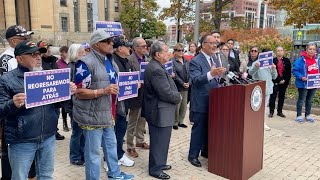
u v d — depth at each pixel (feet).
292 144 19.47
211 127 14.52
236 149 13.69
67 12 133.69
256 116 14.02
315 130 22.76
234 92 13.33
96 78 11.60
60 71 9.69
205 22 55.21
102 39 11.51
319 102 30.01
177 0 56.39
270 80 21.91
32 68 9.35
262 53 20.66
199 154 17.24
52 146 10.34
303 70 24.44
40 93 9.23
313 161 16.71
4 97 8.99
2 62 12.05
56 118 10.26
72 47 15.30
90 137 11.93
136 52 16.98
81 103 11.76
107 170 13.41
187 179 14.23
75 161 15.71
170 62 19.90
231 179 14.12
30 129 9.43
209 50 14.56
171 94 13.44
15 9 125.08
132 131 16.76
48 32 128.57
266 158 17.04
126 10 127.34
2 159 12.28
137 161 16.38
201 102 14.96
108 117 12.00
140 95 16.28
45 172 10.43
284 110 29.32
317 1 33.63
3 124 11.61
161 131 13.94
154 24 121.49
